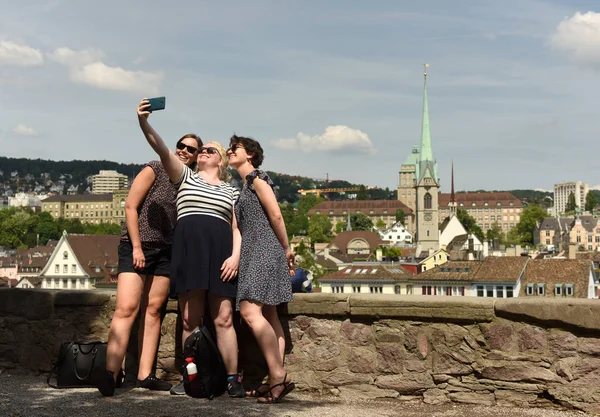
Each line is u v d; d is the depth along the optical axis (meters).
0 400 6.52
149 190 7.04
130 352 7.56
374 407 6.59
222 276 6.62
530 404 6.51
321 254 164.50
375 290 86.19
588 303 6.31
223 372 6.77
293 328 7.20
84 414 6.02
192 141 7.37
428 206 182.12
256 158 7.01
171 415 6.03
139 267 6.93
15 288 8.04
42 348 7.91
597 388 6.30
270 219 6.64
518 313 6.52
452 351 6.75
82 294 7.83
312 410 6.36
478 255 109.12
